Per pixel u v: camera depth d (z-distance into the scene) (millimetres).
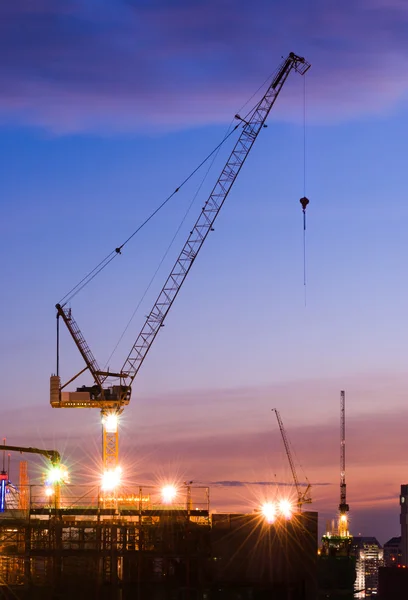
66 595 149875
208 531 151000
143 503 163625
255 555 149000
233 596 148125
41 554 150875
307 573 148750
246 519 150000
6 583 151500
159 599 149250
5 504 155000
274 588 148375
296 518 150375
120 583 150125
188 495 154750
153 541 151125
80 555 150875
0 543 153500
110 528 151375
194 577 149375
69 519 155125
